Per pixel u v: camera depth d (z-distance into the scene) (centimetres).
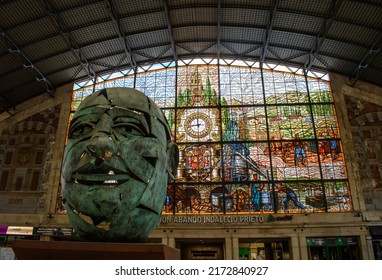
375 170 2456
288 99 2689
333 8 2162
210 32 2650
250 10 2391
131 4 2302
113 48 2670
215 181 2492
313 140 2553
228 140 2589
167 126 688
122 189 521
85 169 523
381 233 2280
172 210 2442
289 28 2484
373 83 2653
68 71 2748
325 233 2328
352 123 2583
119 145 540
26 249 504
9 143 2692
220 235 2369
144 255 504
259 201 2431
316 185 2445
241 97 2714
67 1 2133
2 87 2567
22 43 2311
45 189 2550
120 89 629
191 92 2753
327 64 2700
